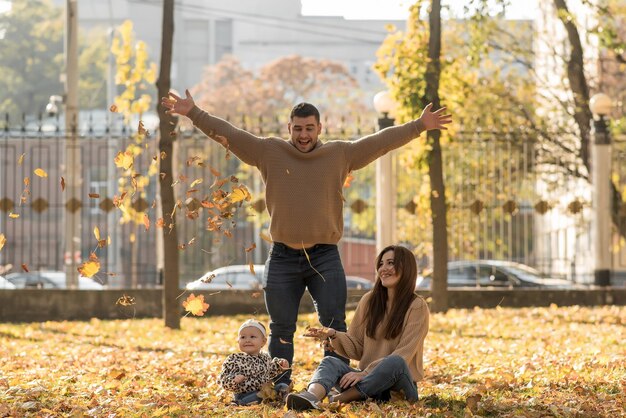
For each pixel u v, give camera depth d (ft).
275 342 30.07
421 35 66.85
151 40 257.75
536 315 66.54
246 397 28.43
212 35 290.56
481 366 38.17
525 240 87.97
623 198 81.66
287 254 29.78
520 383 32.17
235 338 53.62
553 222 101.04
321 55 299.99
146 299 71.20
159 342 52.42
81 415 26.21
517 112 105.29
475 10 67.21
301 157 29.30
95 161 147.74
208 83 238.07
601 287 74.59
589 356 40.65
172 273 60.49
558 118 107.55
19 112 240.12
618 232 80.59
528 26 110.52
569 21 89.92
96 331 60.34
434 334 54.03
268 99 227.61
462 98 71.05
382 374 26.76
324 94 233.14
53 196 167.02
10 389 31.48
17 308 70.59
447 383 32.91
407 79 65.31
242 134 29.60
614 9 95.86
